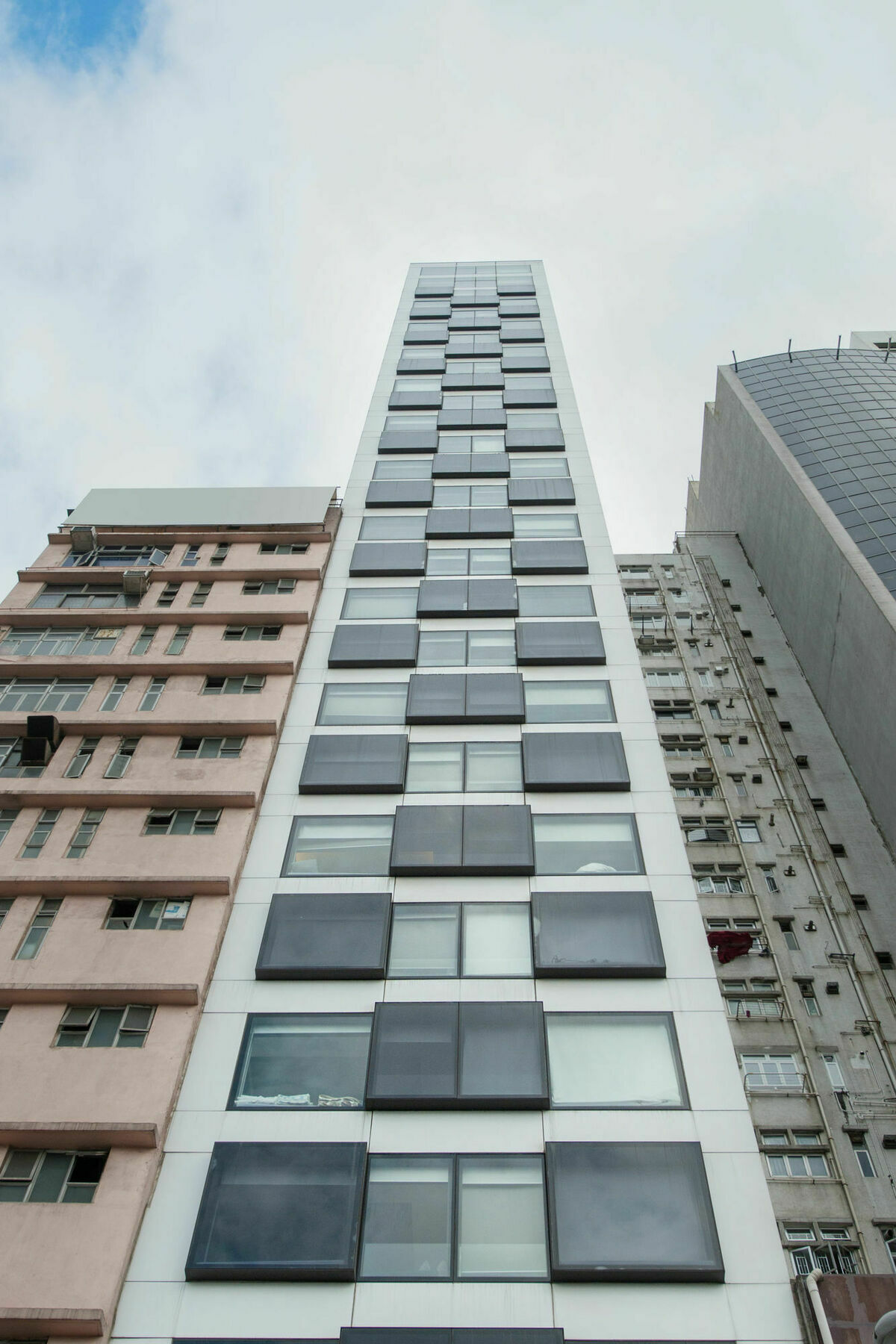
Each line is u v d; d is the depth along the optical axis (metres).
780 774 44.88
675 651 52.28
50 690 32.31
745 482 63.25
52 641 34.53
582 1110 20.19
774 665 53.12
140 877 24.64
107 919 24.05
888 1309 16.56
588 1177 18.89
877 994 35.50
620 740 29.27
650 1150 19.33
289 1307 17.30
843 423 59.06
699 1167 18.98
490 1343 16.59
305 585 36.41
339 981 22.86
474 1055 21.00
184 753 29.19
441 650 33.47
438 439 46.53
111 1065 20.73
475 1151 19.58
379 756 28.98
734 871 40.09
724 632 53.50
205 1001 22.47
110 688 32.09
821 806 44.56
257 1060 21.28
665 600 56.56
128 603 36.28
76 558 38.88
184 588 36.72
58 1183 18.94
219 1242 18.00
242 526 39.88
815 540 51.56
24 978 22.61
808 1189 29.41
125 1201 18.41
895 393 61.81
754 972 35.97
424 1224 18.48
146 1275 17.69
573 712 30.64
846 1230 28.47
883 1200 29.23
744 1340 16.70
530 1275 17.73
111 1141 19.44
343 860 25.98
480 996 22.39
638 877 25.09
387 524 40.50
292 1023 21.98
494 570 37.50
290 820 27.20
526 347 57.38
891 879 41.09
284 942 23.56
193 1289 17.52
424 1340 16.69
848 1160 30.31
